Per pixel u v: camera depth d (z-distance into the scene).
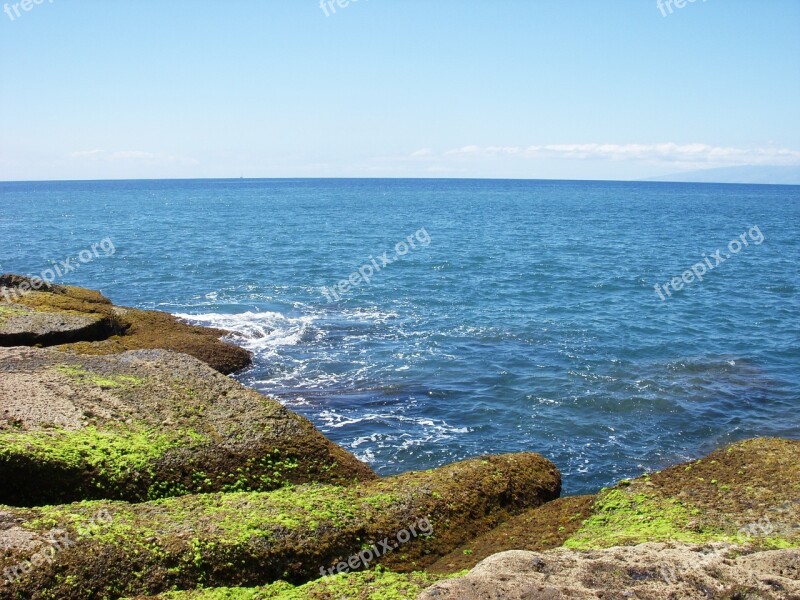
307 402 26.12
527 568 11.47
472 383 28.64
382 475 20.83
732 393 28.05
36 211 127.62
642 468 21.84
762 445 16.50
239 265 58.47
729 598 10.50
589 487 20.72
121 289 47.47
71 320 28.58
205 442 17.08
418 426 24.34
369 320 39.06
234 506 14.48
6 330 26.67
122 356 22.62
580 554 12.00
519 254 68.56
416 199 193.25
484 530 15.63
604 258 66.69
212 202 169.88
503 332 36.81
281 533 13.53
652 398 27.22
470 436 23.66
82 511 13.66
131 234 82.56
